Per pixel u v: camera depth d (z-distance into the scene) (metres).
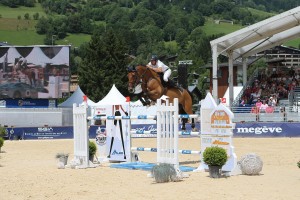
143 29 155.12
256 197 9.95
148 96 17.98
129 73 17.92
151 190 11.43
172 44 154.88
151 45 140.38
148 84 17.75
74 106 17.52
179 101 18.36
